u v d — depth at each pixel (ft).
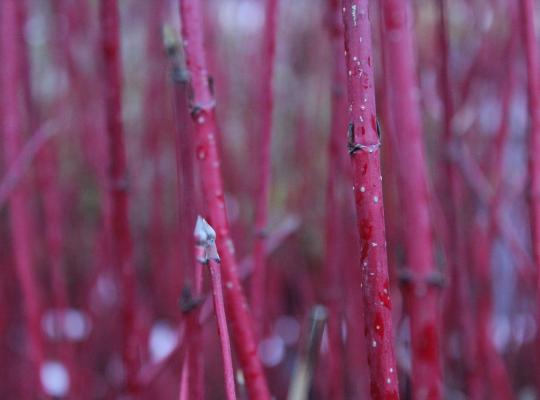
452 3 3.08
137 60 3.90
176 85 1.57
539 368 2.02
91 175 3.65
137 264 3.37
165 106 2.92
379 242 1.41
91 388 2.79
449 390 2.39
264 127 1.86
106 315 3.00
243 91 3.46
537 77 1.67
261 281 1.90
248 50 3.46
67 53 2.64
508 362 2.82
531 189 1.70
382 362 1.43
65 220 3.52
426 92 2.67
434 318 1.69
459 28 3.03
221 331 1.39
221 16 3.40
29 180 2.84
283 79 3.96
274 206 3.76
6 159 2.07
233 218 2.71
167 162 3.29
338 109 1.95
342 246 2.16
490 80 2.68
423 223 1.67
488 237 2.27
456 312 2.12
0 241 2.69
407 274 1.68
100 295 2.89
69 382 2.48
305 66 3.39
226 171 2.75
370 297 1.42
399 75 1.62
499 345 3.02
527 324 2.79
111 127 1.83
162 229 2.85
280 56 3.74
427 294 1.68
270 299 2.76
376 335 1.43
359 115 1.40
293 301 3.18
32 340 2.12
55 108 2.89
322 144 3.80
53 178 2.40
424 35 2.74
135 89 3.85
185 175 1.59
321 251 3.27
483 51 2.47
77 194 3.61
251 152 2.97
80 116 2.93
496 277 3.02
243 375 1.57
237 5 3.47
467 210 2.55
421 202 1.66
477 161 2.63
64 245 3.47
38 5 3.34
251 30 3.41
